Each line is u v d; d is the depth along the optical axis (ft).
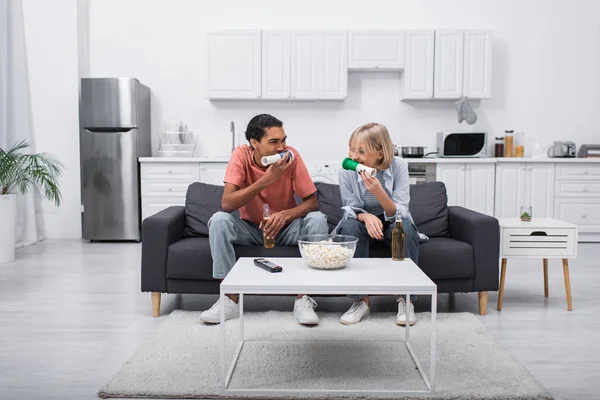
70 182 17.21
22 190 14.39
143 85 17.06
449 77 16.74
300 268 6.22
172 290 8.53
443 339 7.38
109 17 17.70
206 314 8.00
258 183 7.84
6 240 13.34
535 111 17.99
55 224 17.31
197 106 17.94
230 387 5.85
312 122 17.93
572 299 9.78
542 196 16.34
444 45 16.66
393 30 16.62
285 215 8.10
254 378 6.09
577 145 18.04
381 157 8.37
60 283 11.08
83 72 17.44
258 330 7.77
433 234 9.52
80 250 15.07
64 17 16.92
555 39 17.81
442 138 16.87
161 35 17.78
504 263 9.00
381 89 17.81
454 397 5.61
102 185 16.40
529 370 6.48
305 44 16.66
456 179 16.26
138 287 10.74
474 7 17.71
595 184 16.33
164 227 8.48
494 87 17.92
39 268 12.59
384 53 16.67
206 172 16.24
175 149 17.31
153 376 6.13
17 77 16.43
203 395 5.69
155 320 8.54
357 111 17.88
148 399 5.68
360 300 8.33
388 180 8.49
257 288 5.45
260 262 6.29
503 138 17.52
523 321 8.43
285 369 6.35
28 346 7.33
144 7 17.71
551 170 16.29
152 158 16.17
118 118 16.28
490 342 7.25
